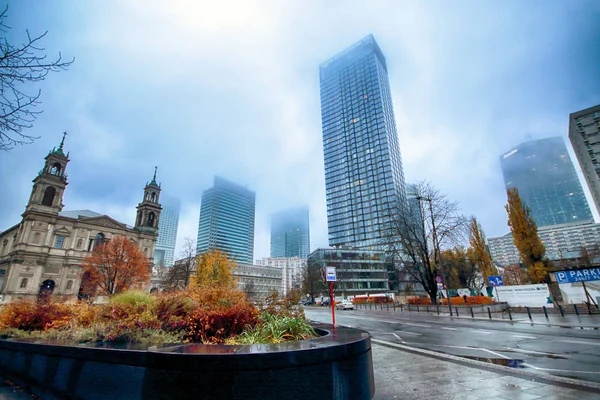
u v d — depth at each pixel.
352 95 150.50
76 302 9.88
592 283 24.34
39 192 63.28
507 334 12.38
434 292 31.53
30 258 58.50
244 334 5.99
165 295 7.87
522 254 39.31
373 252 101.56
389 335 13.28
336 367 4.04
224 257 39.88
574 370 6.56
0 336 7.02
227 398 3.35
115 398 3.83
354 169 136.75
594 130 68.75
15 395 4.58
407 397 4.95
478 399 4.82
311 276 77.94
